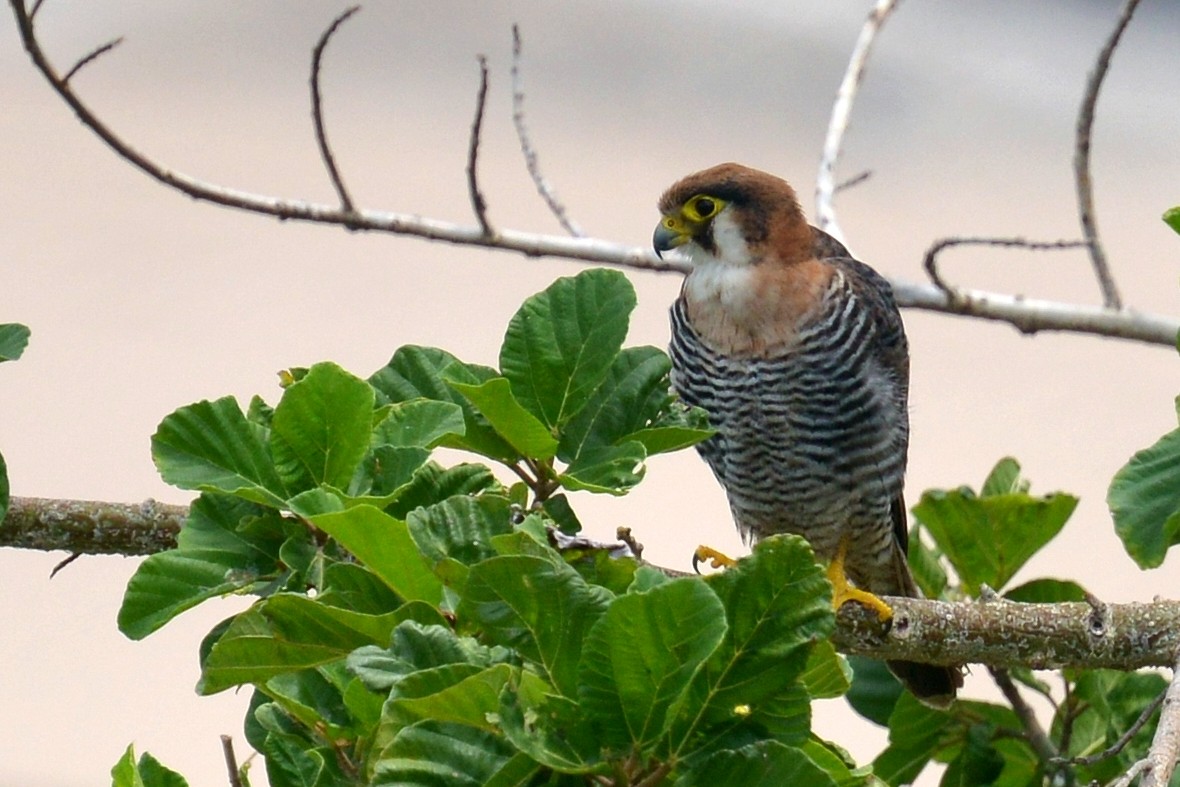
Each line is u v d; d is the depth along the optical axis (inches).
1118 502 261.3
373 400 226.7
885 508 368.5
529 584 171.6
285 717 210.1
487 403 225.9
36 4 347.3
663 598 163.3
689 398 379.6
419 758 168.4
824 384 360.8
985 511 321.7
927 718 308.2
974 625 265.3
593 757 167.0
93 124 363.3
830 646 183.2
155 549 274.5
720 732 172.7
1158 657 261.6
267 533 225.0
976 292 417.1
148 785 203.9
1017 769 312.0
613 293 245.6
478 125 390.3
